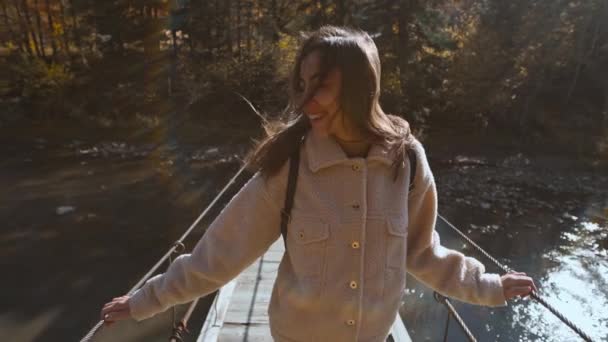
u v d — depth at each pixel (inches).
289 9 965.2
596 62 876.0
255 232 41.8
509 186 615.5
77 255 371.9
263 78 853.8
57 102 816.3
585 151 784.3
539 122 847.7
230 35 952.9
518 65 858.8
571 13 853.8
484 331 284.4
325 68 37.0
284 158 40.4
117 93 873.5
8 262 356.2
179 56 948.0
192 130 808.9
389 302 40.9
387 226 39.7
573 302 323.3
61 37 919.0
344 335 40.4
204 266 42.8
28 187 538.3
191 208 494.6
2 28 899.4
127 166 644.1
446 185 603.8
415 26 795.4
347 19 796.0
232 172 635.5
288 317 42.2
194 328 274.1
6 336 270.5
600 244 425.4
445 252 47.2
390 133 39.5
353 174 39.3
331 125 39.1
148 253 381.1
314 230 39.3
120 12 919.0
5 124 759.7
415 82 810.8
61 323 283.7
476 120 856.9
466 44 871.1
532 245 420.2
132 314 46.3
